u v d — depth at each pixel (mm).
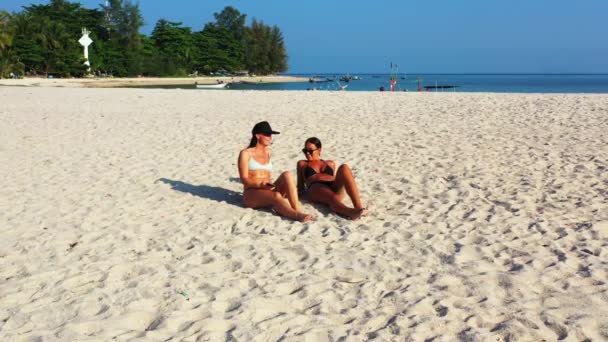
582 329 3426
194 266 4668
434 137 11258
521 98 18078
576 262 4578
